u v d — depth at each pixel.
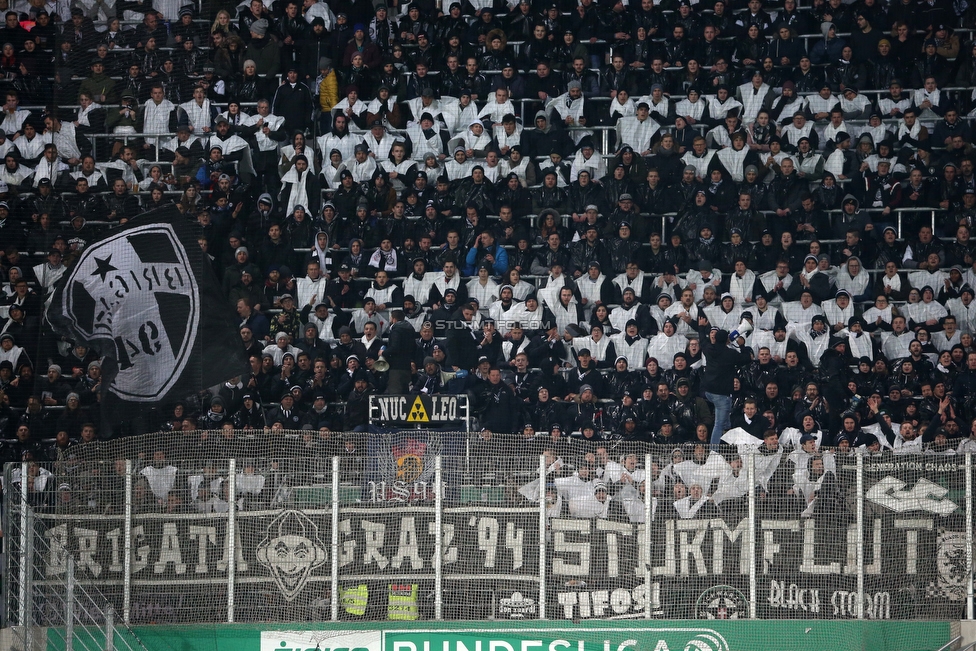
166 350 38.44
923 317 46.81
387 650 33.22
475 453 35.47
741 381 43.59
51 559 33.31
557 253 49.12
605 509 33.31
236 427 43.59
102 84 43.06
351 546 33.75
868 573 32.88
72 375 39.66
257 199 50.44
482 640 33.16
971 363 44.66
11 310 48.09
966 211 49.47
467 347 45.66
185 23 46.72
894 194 49.84
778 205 49.62
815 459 33.31
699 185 49.84
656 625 32.94
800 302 47.03
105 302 38.66
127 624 33.16
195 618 33.31
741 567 33.03
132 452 36.91
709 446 33.94
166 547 33.56
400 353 45.12
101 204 42.56
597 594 33.22
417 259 48.34
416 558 33.66
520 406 43.53
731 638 32.81
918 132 50.78
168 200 42.41
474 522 33.66
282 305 47.41
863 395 44.19
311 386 45.12
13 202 49.94
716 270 48.75
